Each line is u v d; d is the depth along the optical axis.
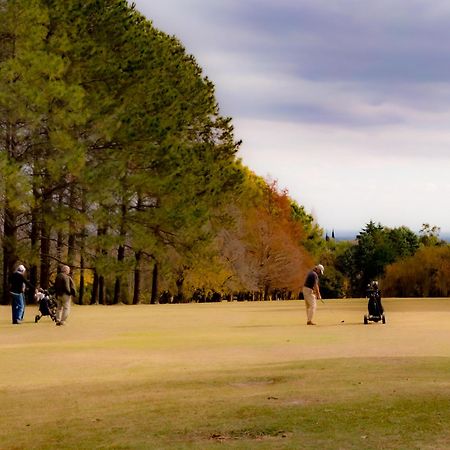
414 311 31.55
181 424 8.41
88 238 40.78
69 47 38.94
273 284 64.88
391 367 12.42
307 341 18.06
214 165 50.12
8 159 35.09
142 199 46.56
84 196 39.66
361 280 112.50
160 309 36.16
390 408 8.83
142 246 43.03
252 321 26.33
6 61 36.53
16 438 8.09
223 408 9.20
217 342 17.95
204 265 48.59
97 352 15.77
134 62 42.78
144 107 44.84
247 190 62.53
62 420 8.91
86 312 32.88
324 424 8.13
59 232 42.84
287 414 8.68
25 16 36.66
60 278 24.16
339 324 24.27
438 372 11.77
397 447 7.12
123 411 9.29
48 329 22.55
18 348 16.55
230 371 12.49
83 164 37.06
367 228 115.06
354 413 8.62
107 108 41.31
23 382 11.81
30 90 35.00
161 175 44.06
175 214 43.38
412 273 71.38
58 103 37.97
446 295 70.56
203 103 51.41
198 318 28.12
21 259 38.84
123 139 41.53
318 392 10.06
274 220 66.56
